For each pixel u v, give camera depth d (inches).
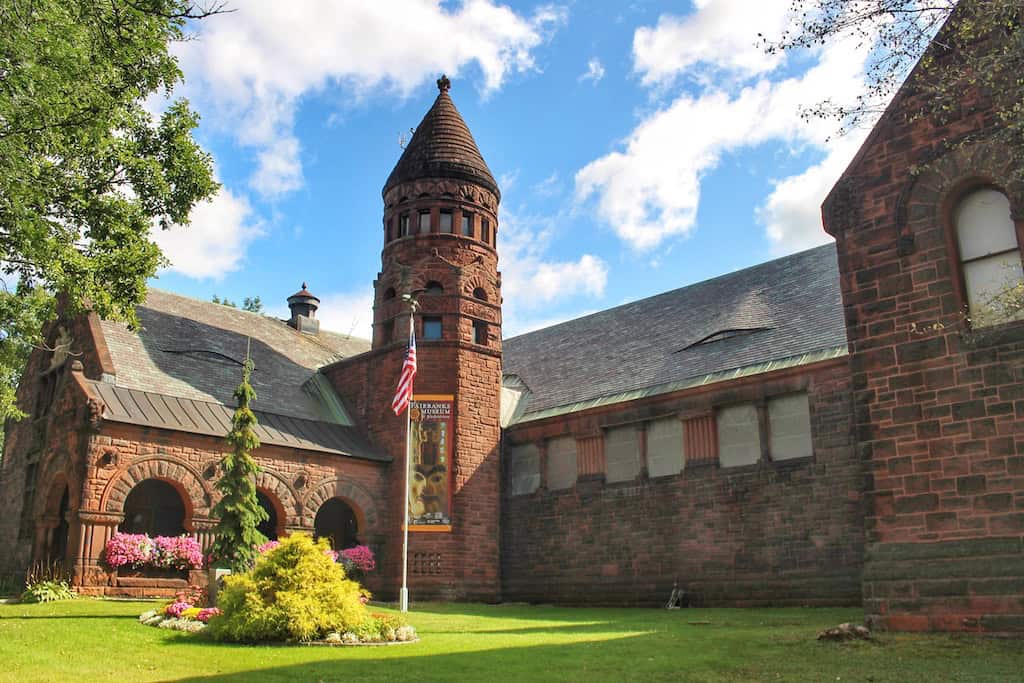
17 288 748.0
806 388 969.5
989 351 542.3
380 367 1290.6
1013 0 493.0
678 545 1050.7
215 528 757.3
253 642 564.1
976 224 576.4
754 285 1256.2
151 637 577.3
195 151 902.4
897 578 543.2
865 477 580.4
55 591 863.7
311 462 1144.8
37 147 640.4
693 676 423.8
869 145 630.5
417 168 1359.5
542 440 1251.8
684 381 1105.4
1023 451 516.7
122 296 781.3
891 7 523.8
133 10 705.0
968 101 582.2
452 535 1187.9
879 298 601.6
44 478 1040.8
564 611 983.6
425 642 585.3
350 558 1135.0
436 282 1307.8
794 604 926.4
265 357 1352.1
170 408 1055.6
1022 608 488.7
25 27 567.2
